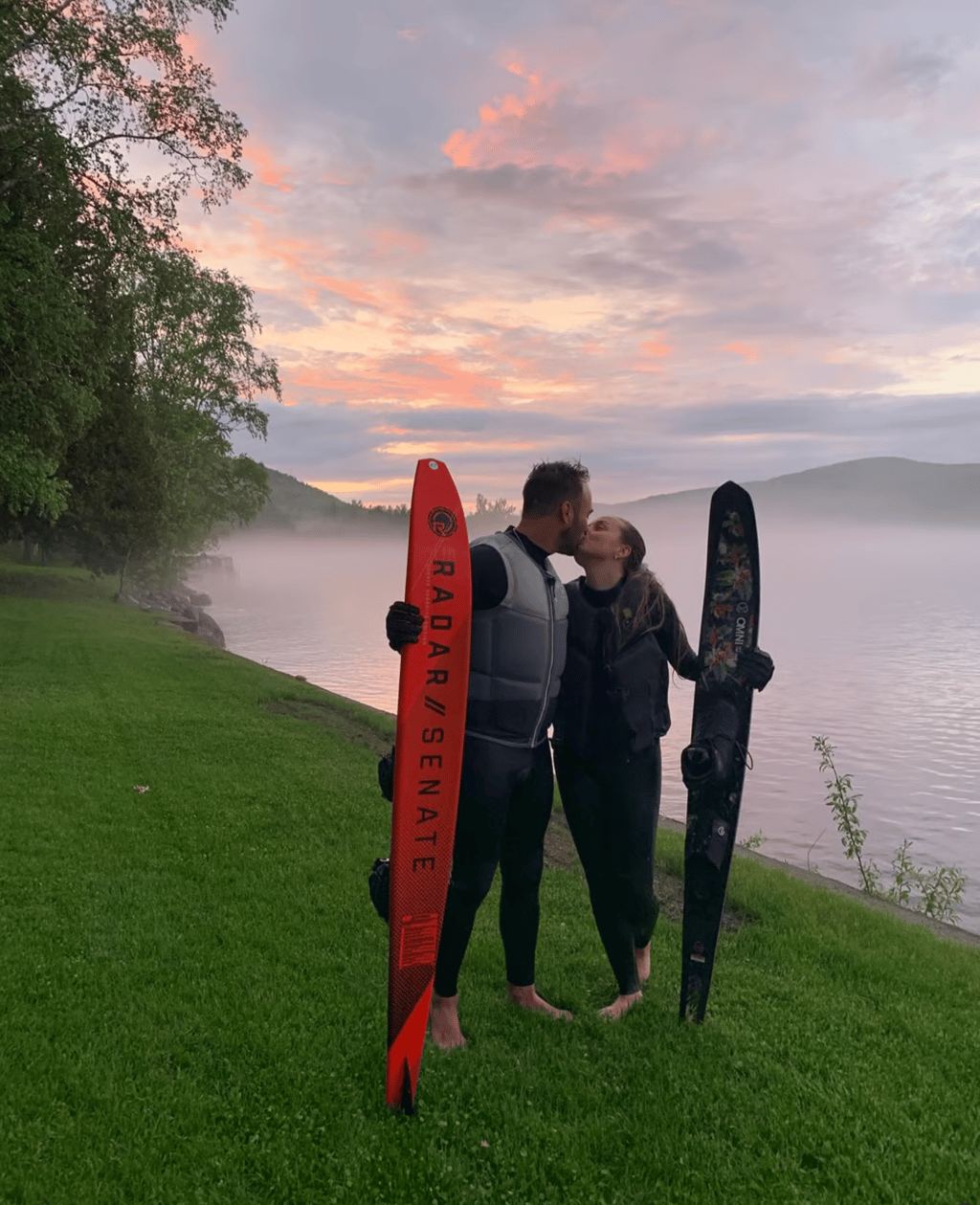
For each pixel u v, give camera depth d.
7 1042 3.36
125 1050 3.35
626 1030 3.67
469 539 3.23
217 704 13.03
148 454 38.84
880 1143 2.88
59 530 39.12
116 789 7.67
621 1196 2.62
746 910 5.46
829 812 17.22
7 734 9.87
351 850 6.22
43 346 18.61
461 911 3.37
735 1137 2.95
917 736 25.83
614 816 3.70
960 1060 3.51
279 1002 3.79
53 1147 2.75
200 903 5.08
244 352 39.12
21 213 19.41
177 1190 2.59
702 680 3.74
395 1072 2.98
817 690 35.50
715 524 3.71
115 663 17.53
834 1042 3.63
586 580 3.78
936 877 12.33
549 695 3.39
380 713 13.02
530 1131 2.91
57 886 5.22
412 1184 2.64
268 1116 2.96
